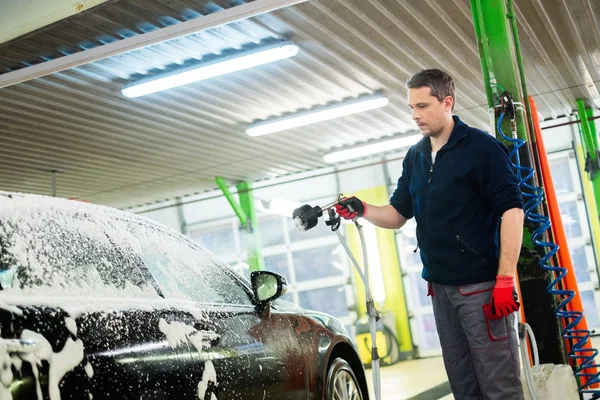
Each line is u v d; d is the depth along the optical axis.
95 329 1.88
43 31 5.54
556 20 7.17
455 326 2.63
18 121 8.18
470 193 2.54
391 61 7.68
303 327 3.41
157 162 11.06
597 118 10.62
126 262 2.29
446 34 7.10
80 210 2.24
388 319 12.65
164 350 2.15
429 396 6.95
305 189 13.77
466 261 2.53
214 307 2.70
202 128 9.50
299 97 8.70
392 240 13.21
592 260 11.85
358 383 3.89
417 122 2.56
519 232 2.41
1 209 1.86
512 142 3.78
